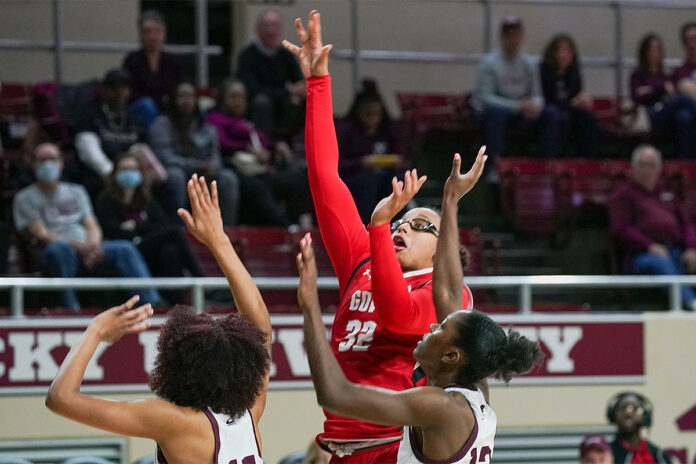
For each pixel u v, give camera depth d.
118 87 10.83
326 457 7.65
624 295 11.05
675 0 16.09
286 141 12.85
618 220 11.27
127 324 3.69
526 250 12.42
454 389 3.51
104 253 8.98
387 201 3.83
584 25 15.95
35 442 7.96
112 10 14.45
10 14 13.88
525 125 13.09
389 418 3.27
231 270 4.03
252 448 3.73
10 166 10.93
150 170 10.13
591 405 8.91
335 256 4.36
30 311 8.54
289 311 9.20
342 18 14.97
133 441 8.15
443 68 15.52
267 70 12.73
